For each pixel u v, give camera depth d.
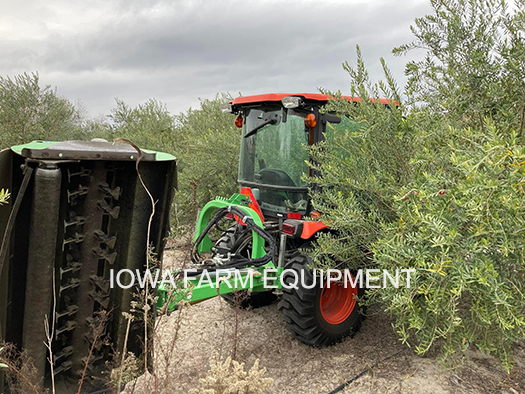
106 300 2.24
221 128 8.84
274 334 3.72
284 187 3.56
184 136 9.92
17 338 2.06
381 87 2.97
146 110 11.95
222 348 3.47
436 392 2.68
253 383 2.13
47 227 1.83
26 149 1.75
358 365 3.11
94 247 2.20
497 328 2.49
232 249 3.81
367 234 3.04
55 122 10.17
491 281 2.03
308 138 3.50
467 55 3.19
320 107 3.44
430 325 2.59
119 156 1.99
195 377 3.02
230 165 6.76
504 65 3.04
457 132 2.61
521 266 2.35
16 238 1.97
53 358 2.15
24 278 1.98
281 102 3.50
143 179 2.17
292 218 3.61
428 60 3.46
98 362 2.38
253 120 3.89
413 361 3.10
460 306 2.78
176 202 6.34
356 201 3.08
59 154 1.81
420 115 2.93
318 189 3.50
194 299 2.81
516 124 3.07
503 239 2.06
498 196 1.95
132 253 2.23
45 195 1.80
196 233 3.89
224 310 4.29
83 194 2.10
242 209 3.45
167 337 3.66
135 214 2.19
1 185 1.87
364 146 3.06
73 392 2.23
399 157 2.92
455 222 2.22
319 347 3.39
